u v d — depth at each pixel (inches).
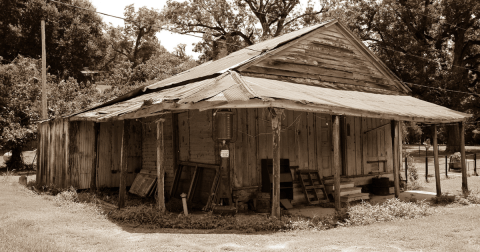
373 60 594.9
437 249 245.3
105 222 345.7
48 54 1786.4
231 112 392.2
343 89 528.1
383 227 318.0
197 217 343.6
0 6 1581.0
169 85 529.7
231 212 345.7
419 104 564.7
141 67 1338.6
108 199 479.5
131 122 594.6
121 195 402.0
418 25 1381.6
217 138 409.7
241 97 326.6
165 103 328.5
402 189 593.9
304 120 493.4
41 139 635.5
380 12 1384.1
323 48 531.5
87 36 1860.2
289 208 430.6
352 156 551.2
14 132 808.3
